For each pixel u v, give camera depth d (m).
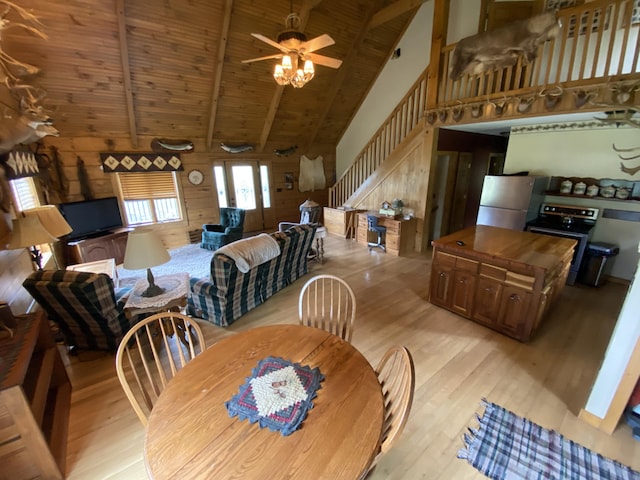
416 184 5.48
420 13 5.78
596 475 1.70
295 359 1.58
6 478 1.59
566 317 3.33
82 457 1.86
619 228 4.06
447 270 3.38
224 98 5.56
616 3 2.90
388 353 1.51
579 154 4.21
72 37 3.69
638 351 1.75
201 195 6.55
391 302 3.72
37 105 3.47
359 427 1.18
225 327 3.28
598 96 3.13
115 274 3.81
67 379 2.39
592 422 2.00
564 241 3.31
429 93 4.84
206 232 5.90
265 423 1.20
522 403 2.20
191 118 5.72
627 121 3.38
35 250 3.51
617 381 1.86
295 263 4.32
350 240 6.52
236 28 4.50
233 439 1.14
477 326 3.17
